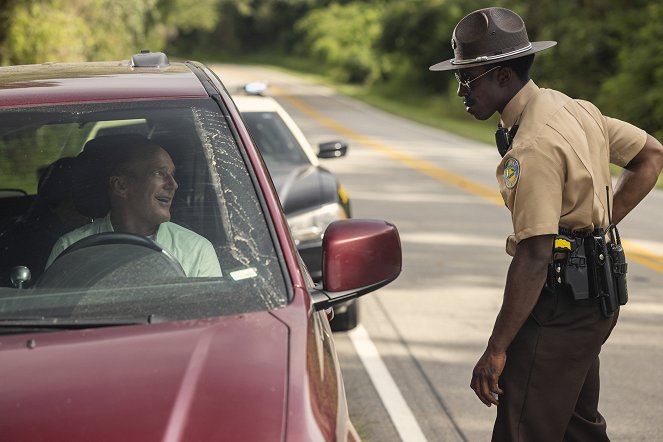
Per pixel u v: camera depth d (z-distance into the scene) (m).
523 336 4.81
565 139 4.57
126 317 3.75
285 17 136.38
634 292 12.23
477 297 11.80
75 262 4.07
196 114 4.45
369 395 8.30
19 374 3.33
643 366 9.09
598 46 51.28
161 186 4.26
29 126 4.36
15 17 27.62
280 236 4.06
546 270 4.57
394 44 78.88
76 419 3.11
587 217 4.69
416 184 23.97
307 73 109.00
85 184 4.33
